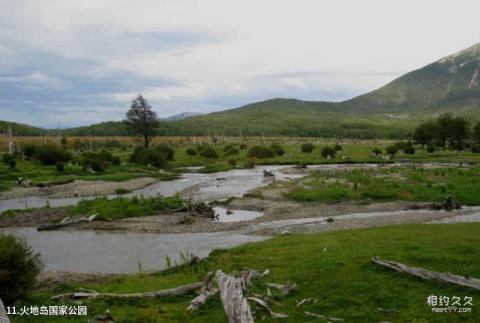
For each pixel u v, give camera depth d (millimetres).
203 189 73562
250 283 21156
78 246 37531
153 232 42844
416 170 81125
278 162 117750
